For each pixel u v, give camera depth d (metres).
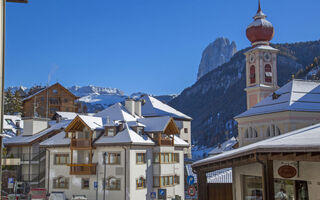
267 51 87.12
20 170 65.56
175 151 61.06
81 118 55.19
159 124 57.69
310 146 15.60
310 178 18.48
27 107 118.81
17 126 81.00
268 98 63.28
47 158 58.91
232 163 22.92
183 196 61.19
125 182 51.66
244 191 25.16
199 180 27.42
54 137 60.03
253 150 18.59
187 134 103.12
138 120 60.50
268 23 90.38
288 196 20.53
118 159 52.75
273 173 20.52
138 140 53.56
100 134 55.78
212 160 23.67
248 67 89.19
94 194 53.97
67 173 56.75
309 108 54.50
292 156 17.41
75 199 52.91
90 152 54.66
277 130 56.31
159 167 55.81
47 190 58.00
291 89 58.72
